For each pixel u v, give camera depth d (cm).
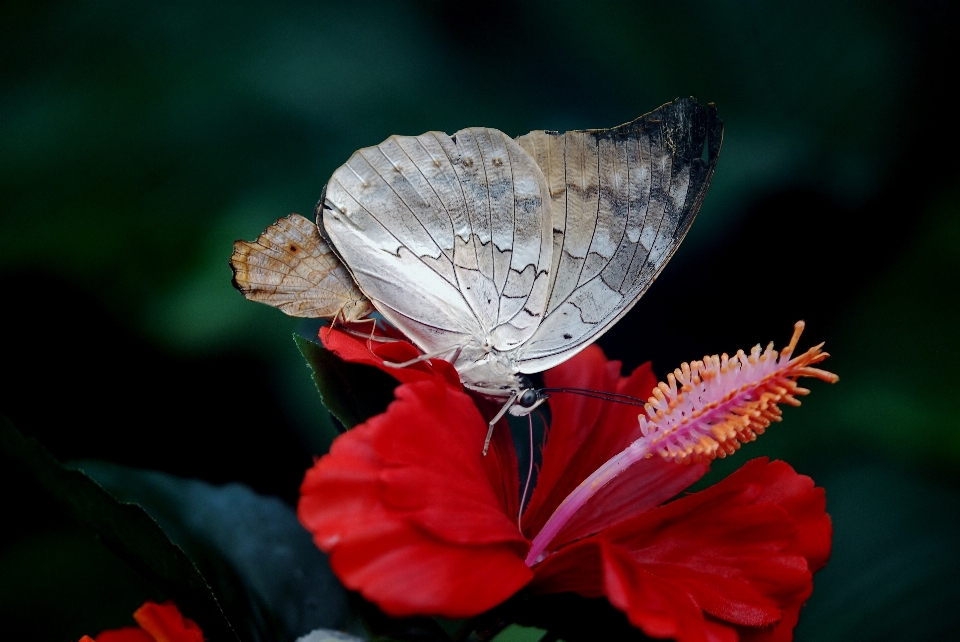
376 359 61
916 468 69
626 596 58
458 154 62
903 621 67
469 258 62
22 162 69
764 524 61
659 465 63
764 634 60
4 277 68
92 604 66
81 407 69
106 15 70
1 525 66
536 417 65
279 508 62
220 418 69
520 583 59
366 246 62
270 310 68
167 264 68
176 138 69
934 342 70
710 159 62
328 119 70
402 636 60
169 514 62
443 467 60
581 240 63
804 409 70
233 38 70
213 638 61
